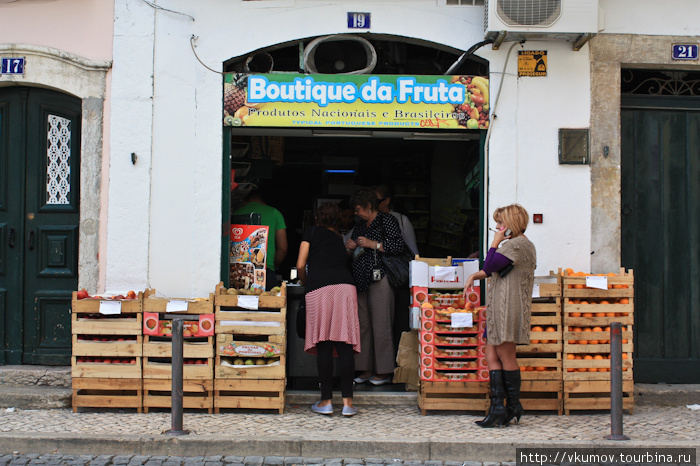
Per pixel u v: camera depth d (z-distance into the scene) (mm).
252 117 6320
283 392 5699
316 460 4746
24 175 6590
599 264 6320
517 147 6352
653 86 6781
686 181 6633
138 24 6359
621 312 5777
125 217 6309
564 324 5762
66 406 5910
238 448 4820
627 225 6594
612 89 6387
